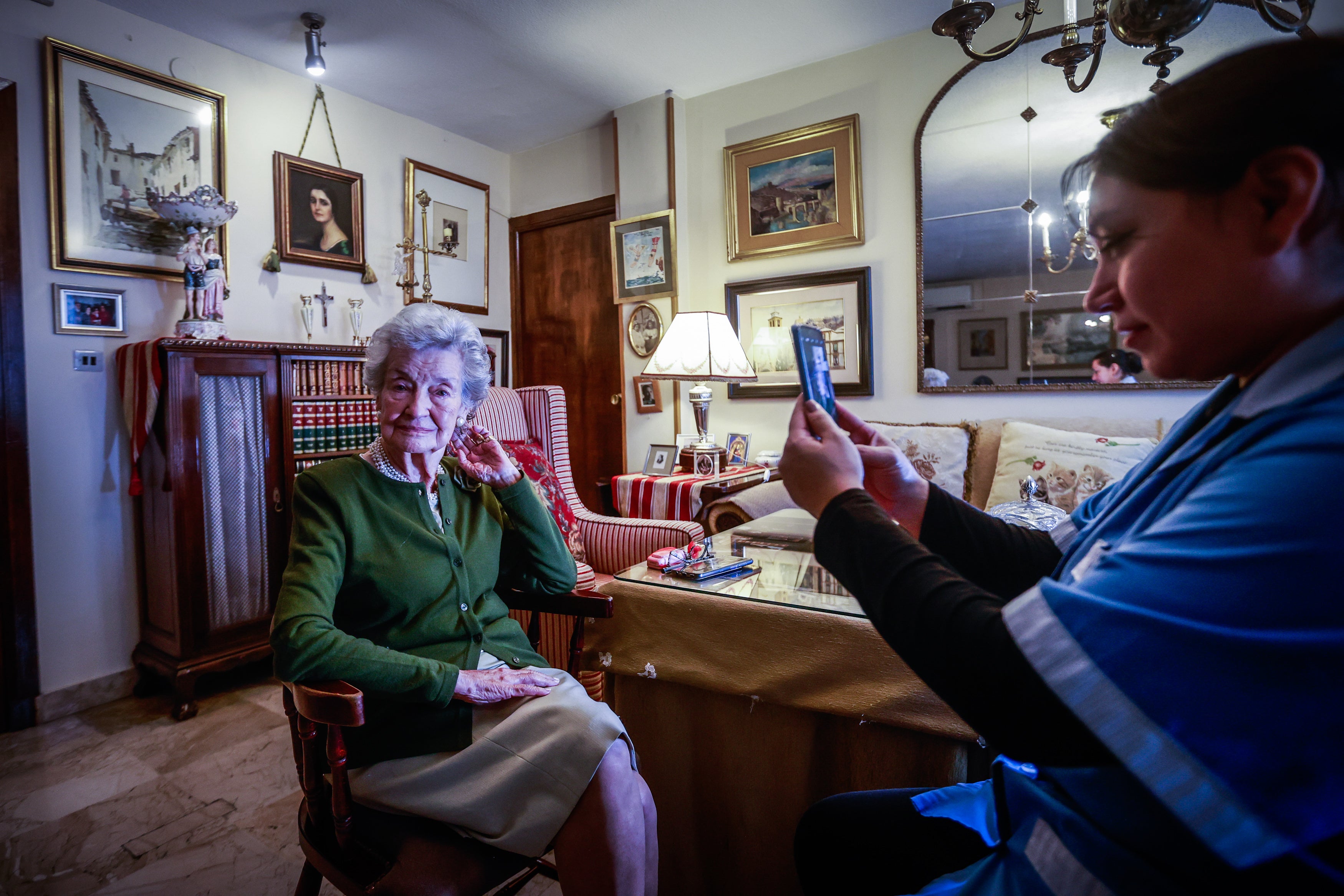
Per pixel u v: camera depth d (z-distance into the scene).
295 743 1.14
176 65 2.96
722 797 1.35
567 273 4.50
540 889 1.58
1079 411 2.97
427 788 1.06
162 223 2.88
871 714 1.16
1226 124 0.42
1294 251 0.42
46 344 2.58
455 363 1.28
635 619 1.42
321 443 2.97
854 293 3.41
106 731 2.45
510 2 2.89
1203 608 0.39
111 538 2.74
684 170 3.88
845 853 0.90
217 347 2.63
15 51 2.50
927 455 2.98
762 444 3.75
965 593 0.51
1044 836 0.58
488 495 1.43
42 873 1.66
